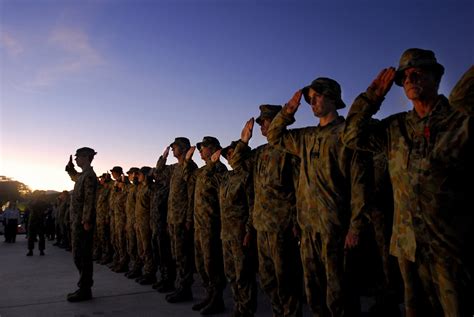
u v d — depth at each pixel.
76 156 5.05
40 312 4.35
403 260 1.92
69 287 5.80
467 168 1.73
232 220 3.79
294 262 3.09
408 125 1.98
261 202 3.23
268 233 3.12
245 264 3.69
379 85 2.13
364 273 2.95
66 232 12.37
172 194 5.07
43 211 10.56
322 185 2.54
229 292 5.34
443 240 1.74
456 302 1.70
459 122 1.74
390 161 2.04
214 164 4.28
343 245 2.45
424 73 1.91
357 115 2.18
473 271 1.72
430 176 1.79
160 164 5.95
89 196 4.89
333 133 2.56
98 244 9.41
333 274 2.44
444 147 1.76
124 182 7.89
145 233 6.14
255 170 3.40
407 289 1.92
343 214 2.48
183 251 4.87
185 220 4.89
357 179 2.40
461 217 1.73
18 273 7.21
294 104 2.87
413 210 1.86
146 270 6.07
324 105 2.72
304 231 2.66
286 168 3.09
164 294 5.24
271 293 3.22
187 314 4.17
